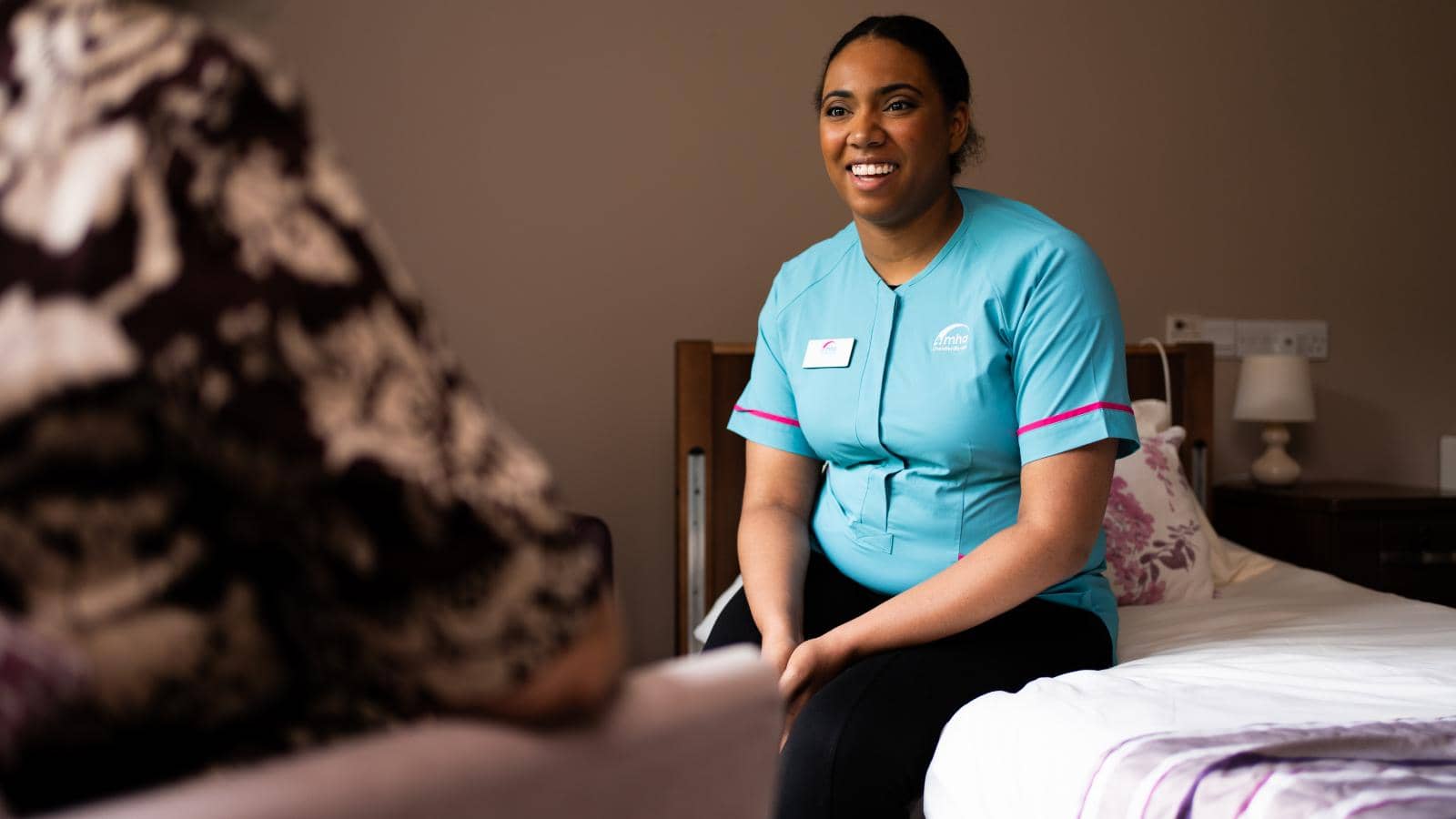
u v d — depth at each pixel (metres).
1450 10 3.38
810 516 1.86
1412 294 3.39
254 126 0.50
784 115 2.86
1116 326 1.56
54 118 0.49
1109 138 3.12
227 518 0.46
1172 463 2.33
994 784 1.19
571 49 2.70
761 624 1.59
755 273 2.84
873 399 1.67
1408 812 0.87
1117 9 3.12
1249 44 3.23
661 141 2.77
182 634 0.47
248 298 0.46
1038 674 1.44
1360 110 3.33
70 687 0.45
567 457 2.72
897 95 1.60
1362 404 3.36
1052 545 1.47
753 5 2.82
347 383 0.48
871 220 1.67
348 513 0.46
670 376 2.79
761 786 0.67
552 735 0.55
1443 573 2.85
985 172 3.02
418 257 2.61
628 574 2.77
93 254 0.44
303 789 0.48
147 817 0.45
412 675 0.50
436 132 2.62
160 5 0.53
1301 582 2.29
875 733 1.29
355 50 2.56
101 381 0.42
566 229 2.71
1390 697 1.27
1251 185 3.25
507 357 2.68
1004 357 1.58
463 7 2.63
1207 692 1.27
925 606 1.45
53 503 0.43
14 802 0.47
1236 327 3.24
